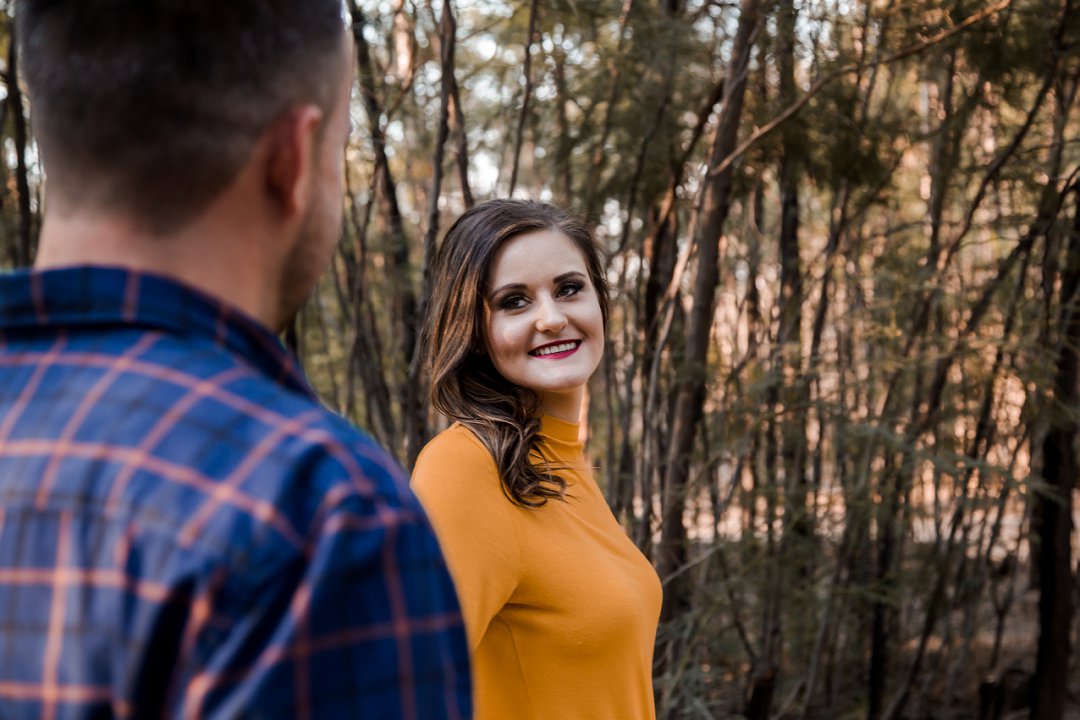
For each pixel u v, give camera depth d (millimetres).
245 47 561
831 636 3338
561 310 1393
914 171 3912
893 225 3859
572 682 1277
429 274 2104
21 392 562
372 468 544
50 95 556
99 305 564
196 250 575
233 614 486
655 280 2725
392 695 509
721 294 3336
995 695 3254
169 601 486
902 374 3047
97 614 499
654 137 2592
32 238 2443
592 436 3484
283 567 494
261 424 537
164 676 492
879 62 2193
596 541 1370
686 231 3152
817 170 2814
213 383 547
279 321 655
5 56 2227
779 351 2773
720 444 2783
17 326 582
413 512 548
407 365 2699
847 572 3307
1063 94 2918
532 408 1415
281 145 588
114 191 561
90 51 545
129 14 545
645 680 1354
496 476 1287
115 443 527
